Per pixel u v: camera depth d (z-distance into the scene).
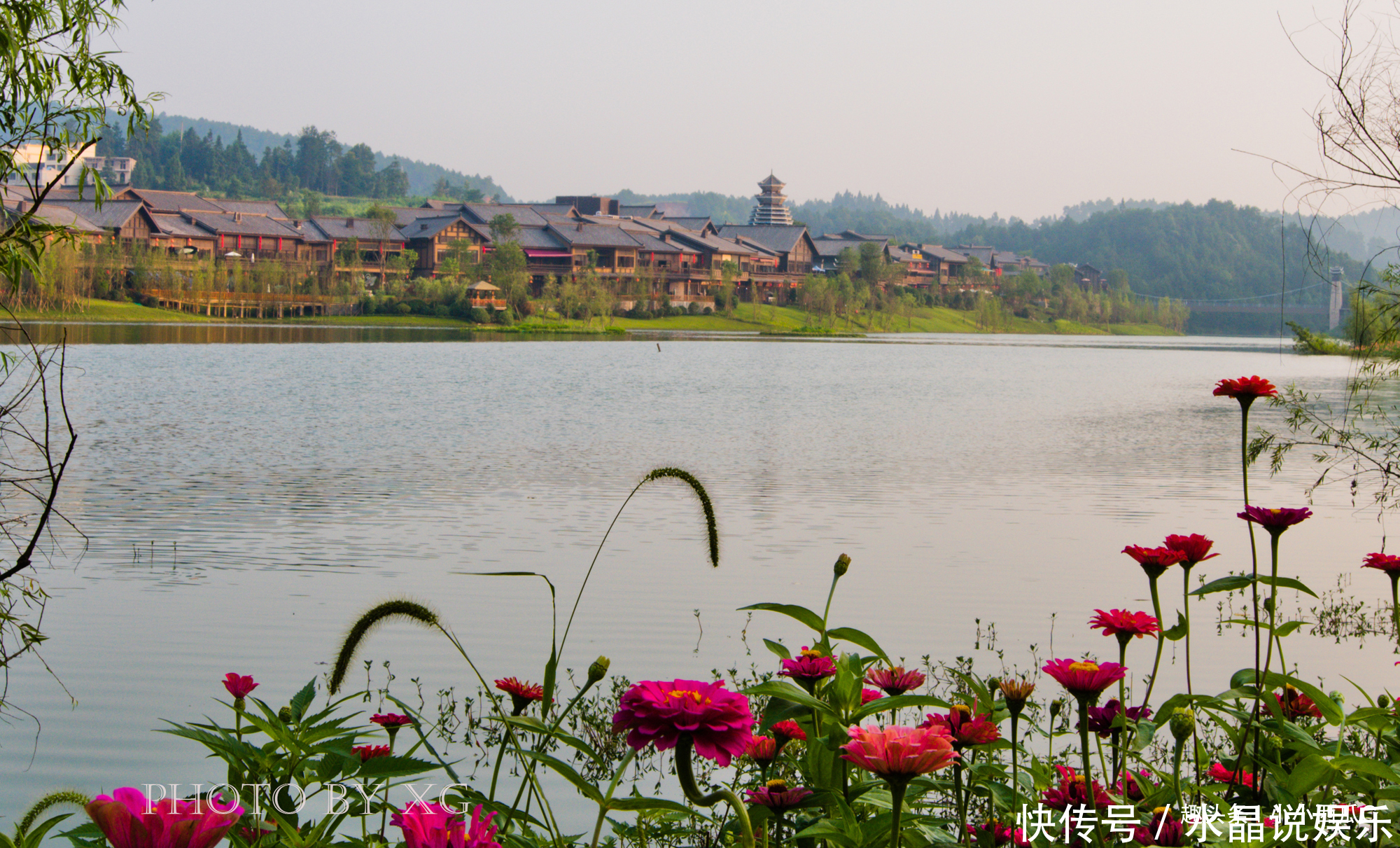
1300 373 67.38
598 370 55.81
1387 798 3.14
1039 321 182.50
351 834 4.89
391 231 131.12
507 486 19.92
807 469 23.03
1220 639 10.80
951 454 25.98
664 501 18.64
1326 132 7.84
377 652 9.95
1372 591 12.83
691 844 4.89
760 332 127.88
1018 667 9.62
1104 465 24.17
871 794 3.12
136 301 101.06
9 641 9.91
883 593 12.48
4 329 6.27
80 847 2.66
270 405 34.31
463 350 70.00
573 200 165.38
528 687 3.39
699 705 2.44
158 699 8.59
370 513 17.02
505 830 3.14
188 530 15.38
